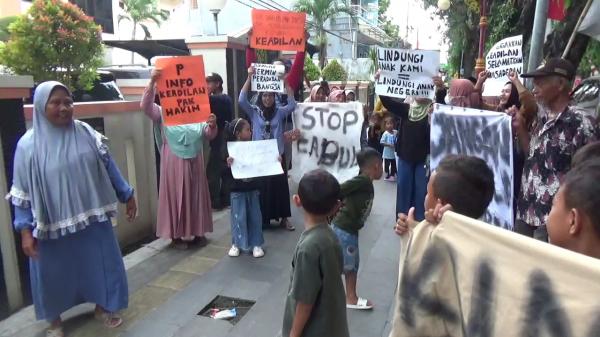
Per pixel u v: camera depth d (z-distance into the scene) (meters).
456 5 10.88
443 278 1.45
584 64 5.83
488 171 1.74
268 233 5.67
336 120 4.75
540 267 1.17
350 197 3.58
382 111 9.26
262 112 5.52
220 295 4.00
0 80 3.53
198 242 5.29
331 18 24.97
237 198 4.79
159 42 9.90
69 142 3.22
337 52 30.09
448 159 1.80
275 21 5.36
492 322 1.28
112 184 3.51
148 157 5.53
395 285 4.16
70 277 3.37
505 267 1.26
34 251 3.12
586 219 1.21
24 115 3.80
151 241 5.45
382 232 5.65
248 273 4.44
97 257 3.40
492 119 3.28
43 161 3.10
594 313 1.06
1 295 3.71
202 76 4.53
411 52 4.39
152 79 4.43
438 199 1.72
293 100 5.46
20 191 3.09
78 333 3.42
